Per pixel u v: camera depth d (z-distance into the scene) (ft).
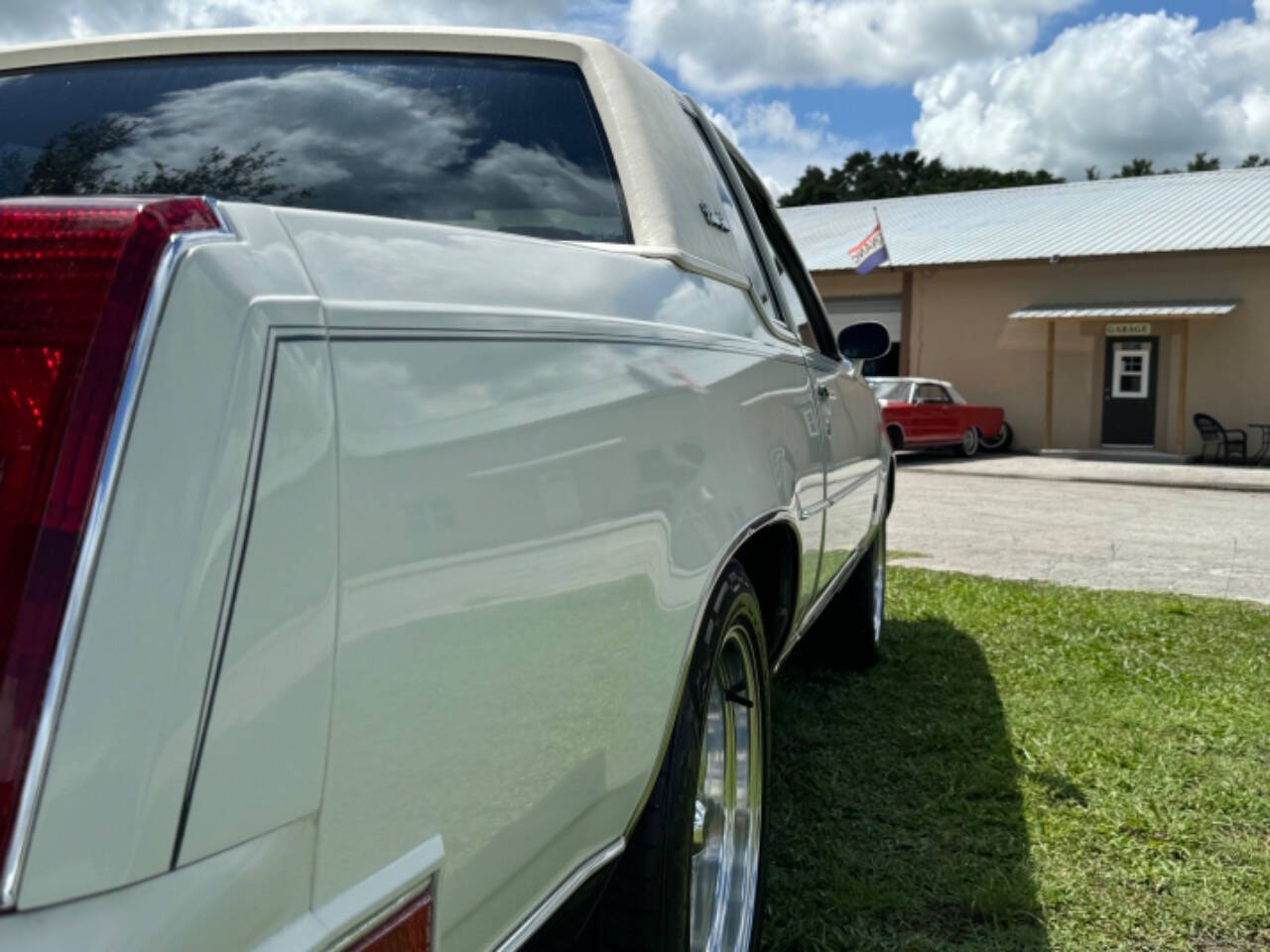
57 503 2.58
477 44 7.12
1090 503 43.47
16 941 2.39
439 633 3.54
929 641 17.51
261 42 7.18
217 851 2.74
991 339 75.82
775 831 10.09
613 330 5.04
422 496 3.46
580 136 6.73
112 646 2.56
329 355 3.13
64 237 2.76
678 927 5.59
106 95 6.98
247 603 2.81
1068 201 88.63
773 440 7.45
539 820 4.27
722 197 8.29
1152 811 10.55
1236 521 37.45
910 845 9.85
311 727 3.00
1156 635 18.11
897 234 87.86
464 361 3.77
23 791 2.44
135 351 2.68
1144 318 67.77
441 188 6.48
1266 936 8.42
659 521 5.26
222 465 2.77
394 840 3.35
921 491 47.65
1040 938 8.32
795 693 14.39
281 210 3.27
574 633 4.45
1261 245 64.85
